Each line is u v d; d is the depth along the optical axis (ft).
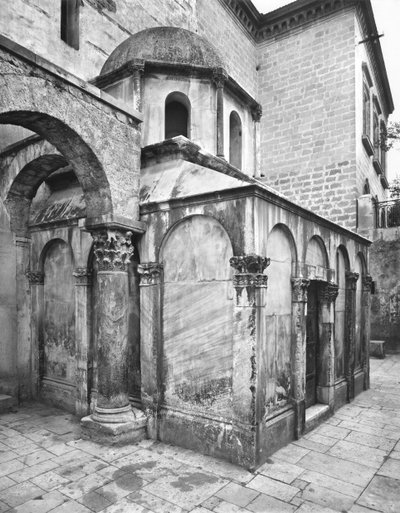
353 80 46.80
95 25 34.06
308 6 49.21
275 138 52.13
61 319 24.73
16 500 13.87
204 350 17.65
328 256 23.70
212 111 27.48
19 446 18.45
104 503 13.60
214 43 47.24
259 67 54.13
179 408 18.33
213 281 17.51
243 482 14.90
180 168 19.88
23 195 25.98
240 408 16.12
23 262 25.99
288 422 18.86
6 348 25.46
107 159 18.57
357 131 47.29
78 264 22.79
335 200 47.65
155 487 14.57
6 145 27.37
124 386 19.21
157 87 26.86
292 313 19.81
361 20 49.42
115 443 17.99
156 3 40.47
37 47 29.19
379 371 37.04
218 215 17.07
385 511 13.25
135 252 20.58
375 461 17.01
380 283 46.75
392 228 46.19
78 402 22.54
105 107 18.70
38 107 15.67
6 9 27.35
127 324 19.65
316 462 16.79
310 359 23.08
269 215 17.16
